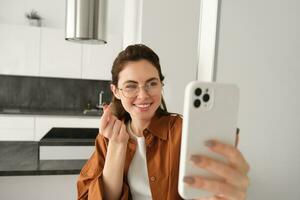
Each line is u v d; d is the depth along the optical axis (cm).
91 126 338
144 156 88
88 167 90
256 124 108
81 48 345
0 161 146
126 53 79
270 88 108
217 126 57
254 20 107
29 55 335
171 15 186
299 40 109
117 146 78
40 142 153
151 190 84
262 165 110
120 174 80
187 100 56
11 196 144
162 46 186
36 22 351
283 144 111
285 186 112
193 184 52
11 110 342
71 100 387
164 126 91
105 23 170
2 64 330
